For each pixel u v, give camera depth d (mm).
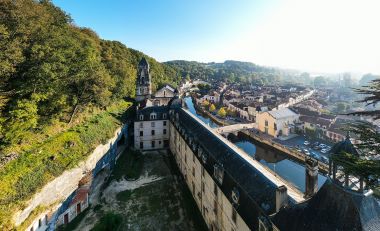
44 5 59594
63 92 40875
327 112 116312
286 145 79000
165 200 41031
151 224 34906
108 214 35188
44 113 38719
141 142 66188
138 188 44781
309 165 21484
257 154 73562
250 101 138750
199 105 155750
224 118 122250
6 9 36094
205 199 35344
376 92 14977
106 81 51719
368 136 15102
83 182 38969
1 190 25891
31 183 29000
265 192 21734
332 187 15969
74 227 33844
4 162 28859
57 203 32594
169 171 52344
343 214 14844
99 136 47625
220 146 34250
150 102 73062
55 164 33719
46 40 38906
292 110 99750
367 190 15375
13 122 31297
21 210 26703
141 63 85625
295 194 23922
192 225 35031
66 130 42656
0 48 31016
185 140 47031
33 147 33781
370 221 14516
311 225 15992
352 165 13750
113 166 53094
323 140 82125
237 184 25609
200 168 37375
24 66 34750
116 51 108062
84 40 71750
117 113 65875
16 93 33469
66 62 41312
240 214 23766
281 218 18469
